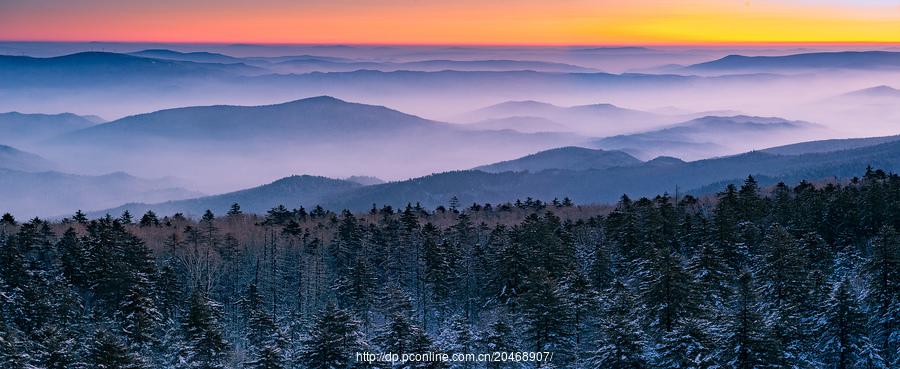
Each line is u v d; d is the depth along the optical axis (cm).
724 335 4956
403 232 11044
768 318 5800
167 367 6750
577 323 6475
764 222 10006
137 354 6325
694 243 8988
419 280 10125
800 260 6844
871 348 5447
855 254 8231
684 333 4994
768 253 7444
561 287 6856
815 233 8444
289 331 8444
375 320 9019
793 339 5547
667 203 10506
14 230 11712
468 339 6725
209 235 11494
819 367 5541
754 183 11606
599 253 8412
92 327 7625
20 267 7881
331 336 6088
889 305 5909
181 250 10731
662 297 5684
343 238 11025
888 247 6028
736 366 4791
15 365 5600
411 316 8625
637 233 9312
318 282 9969
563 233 9550
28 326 7169
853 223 9131
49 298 7612
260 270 10688
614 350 5169
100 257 8644
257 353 6881
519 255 8150
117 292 7931
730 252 8300
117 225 11294
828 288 6394
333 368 5991
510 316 7319
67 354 5959
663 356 4978
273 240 11394
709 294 6681
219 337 6625
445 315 9281
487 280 9244
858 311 5516
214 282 10281
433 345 6353
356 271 8925
